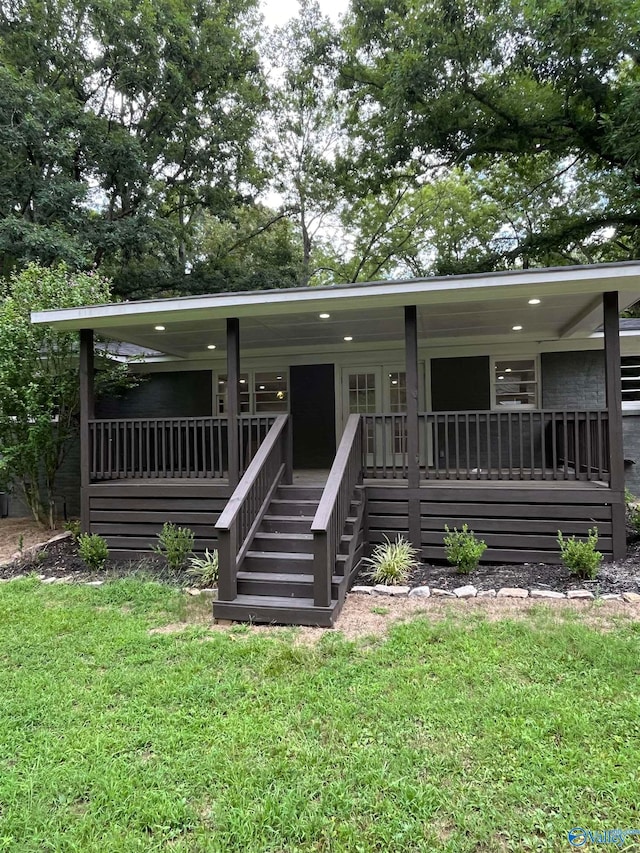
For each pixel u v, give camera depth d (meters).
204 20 18.02
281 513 5.84
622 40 11.93
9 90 12.84
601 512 5.59
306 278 22.98
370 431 9.52
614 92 13.05
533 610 4.30
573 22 11.34
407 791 2.25
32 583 5.60
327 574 4.28
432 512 5.95
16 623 4.41
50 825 2.14
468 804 2.18
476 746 2.55
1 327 7.33
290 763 2.47
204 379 10.21
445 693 3.05
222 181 19.17
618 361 5.52
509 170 18.20
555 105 14.05
